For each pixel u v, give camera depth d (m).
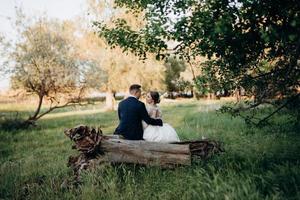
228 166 6.07
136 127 7.06
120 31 5.18
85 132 6.23
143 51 5.20
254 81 5.99
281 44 4.84
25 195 5.92
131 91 7.27
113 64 30.56
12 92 19.17
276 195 4.31
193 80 5.52
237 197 4.50
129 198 5.14
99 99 64.06
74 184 5.98
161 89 34.59
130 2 5.71
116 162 6.21
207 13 4.30
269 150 7.48
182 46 5.12
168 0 4.96
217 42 4.57
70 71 18.56
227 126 12.85
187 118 18.56
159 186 5.52
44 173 7.18
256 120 12.01
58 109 41.00
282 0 4.00
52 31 18.95
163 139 7.32
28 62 17.91
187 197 4.91
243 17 4.11
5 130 17.17
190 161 6.04
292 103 6.59
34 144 12.59
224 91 6.25
